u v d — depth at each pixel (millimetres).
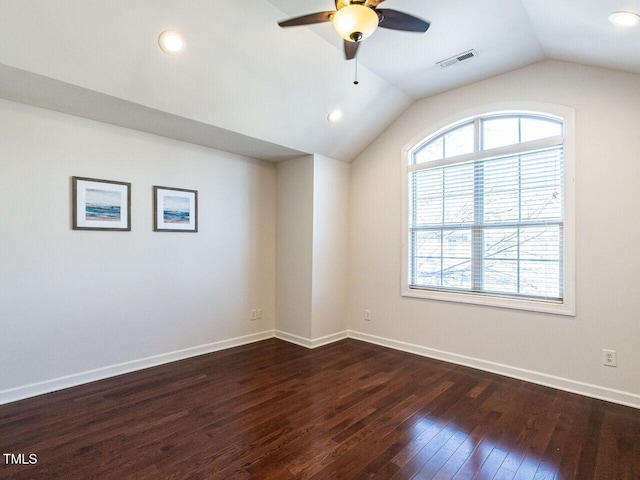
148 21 2312
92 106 2822
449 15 2559
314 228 4250
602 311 2889
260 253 4539
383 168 4352
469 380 3254
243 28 2588
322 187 4328
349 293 4680
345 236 4641
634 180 2771
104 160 3195
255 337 4488
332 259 4469
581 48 2703
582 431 2379
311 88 3322
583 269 2975
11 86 2467
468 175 3715
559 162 3158
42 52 2201
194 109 3018
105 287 3223
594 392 2910
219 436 2279
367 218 4496
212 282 4031
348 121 3934
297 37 2809
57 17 2086
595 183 2930
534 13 2457
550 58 3148
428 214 4016
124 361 3348
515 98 3367
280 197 4629
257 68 2916
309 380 3227
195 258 3871
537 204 3277
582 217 2982
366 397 2881
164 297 3625
